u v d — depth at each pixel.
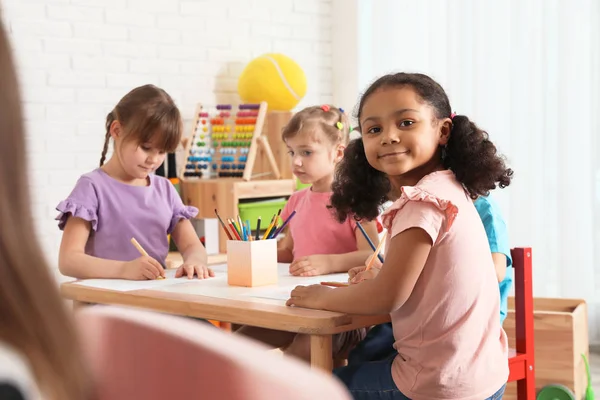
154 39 3.18
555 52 3.07
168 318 0.49
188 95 3.28
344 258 1.77
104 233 1.88
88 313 0.51
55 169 2.94
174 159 3.06
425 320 1.31
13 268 0.34
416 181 1.47
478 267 1.33
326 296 1.32
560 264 3.08
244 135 3.14
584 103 3.03
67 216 1.87
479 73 3.23
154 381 0.47
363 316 1.32
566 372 2.28
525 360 1.66
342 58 3.70
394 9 3.54
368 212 1.66
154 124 1.84
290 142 2.06
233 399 0.41
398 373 1.34
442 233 1.30
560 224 3.08
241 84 3.29
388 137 1.39
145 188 1.95
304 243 2.00
